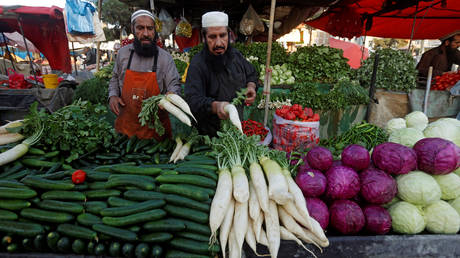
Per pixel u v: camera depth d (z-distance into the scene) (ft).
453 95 16.58
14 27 30.60
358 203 5.64
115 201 4.77
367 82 18.99
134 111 10.32
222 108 6.57
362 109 17.58
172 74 10.27
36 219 4.57
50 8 25.94
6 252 4.56
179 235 4.54
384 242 4.97
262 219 5.02
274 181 4.96
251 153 6.07
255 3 27.35
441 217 5.28
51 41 31.91
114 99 10.20
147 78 9.91
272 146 14.07
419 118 8.63
